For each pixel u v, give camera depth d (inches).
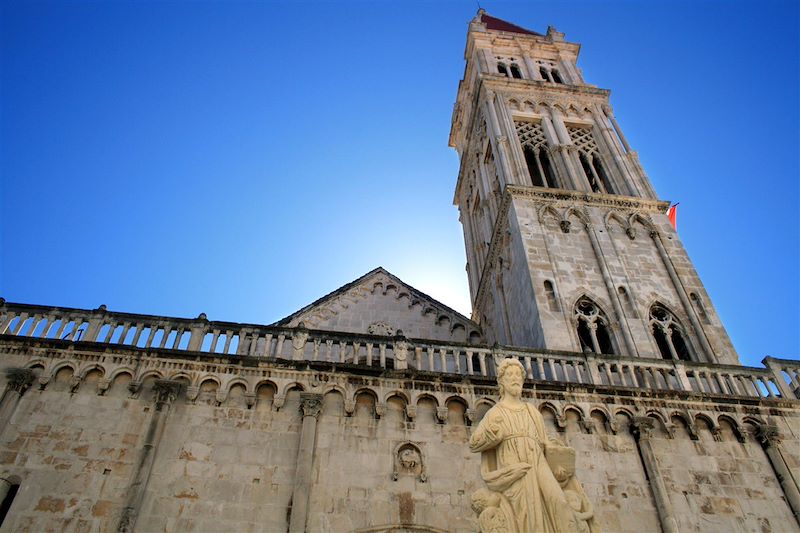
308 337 946.7
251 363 877.2
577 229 1350.9
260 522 735.1
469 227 1923.0
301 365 882.8
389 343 951.0
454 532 756.0
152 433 788.6
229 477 769.6
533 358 966.4
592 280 1242.0
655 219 1411.2
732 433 925.2
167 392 826.2
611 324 1167.6
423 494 783.7
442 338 1358.3
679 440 898.7
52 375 834.8
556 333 1114.7
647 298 1229.1
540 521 415.8
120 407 816.9
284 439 815.7
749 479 869.2
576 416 899.4
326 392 868.6
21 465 749.9
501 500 440.1
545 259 1259.8
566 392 912.3
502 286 1440.7
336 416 846.5
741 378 1002.1
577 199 1409.9
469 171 1957.4
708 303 1239.5
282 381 866.8
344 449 812.6
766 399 959.0
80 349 863.7
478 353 960.3
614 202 1421.0
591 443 871.1
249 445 802.8
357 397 873.5
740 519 823.1
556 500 426.6
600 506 807.1
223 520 732.0
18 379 815.1
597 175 1557.6
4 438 769.6
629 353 1118.4
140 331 909.8
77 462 759.7
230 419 825.5
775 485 869.8
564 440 867.4
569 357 975.6
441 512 770.8
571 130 1705.2
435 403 879.1
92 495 733.9
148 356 868.6
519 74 1950.1
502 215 1440.7
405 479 794.8
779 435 922.1
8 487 737.0
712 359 1135.0
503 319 1382.9
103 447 776.3
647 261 1304.1
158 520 723.4
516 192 1400.1
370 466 800.3
